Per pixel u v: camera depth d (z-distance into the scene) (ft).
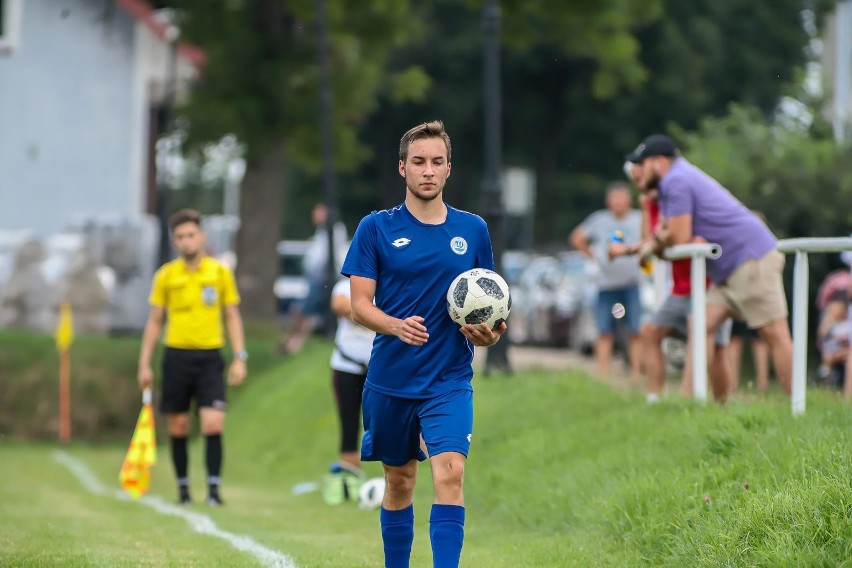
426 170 62.03
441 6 482.28
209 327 118.01
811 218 172.76
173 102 272.10
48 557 73.77
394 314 62.90
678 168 103.14
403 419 62.80
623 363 204.74
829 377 144.77
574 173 520.01
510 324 294.66
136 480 116.06
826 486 64.44
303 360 211.61
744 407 89.71
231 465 167.22
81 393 216.74
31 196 329.11
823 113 196.34
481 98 500.74
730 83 481.05
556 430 113.91
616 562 71.46
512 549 80.12
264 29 265.34
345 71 268.21
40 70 329.11
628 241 152.87
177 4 266.16
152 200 352.28
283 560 74.64
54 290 241.55
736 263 100.83
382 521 65.67
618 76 299.17
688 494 75.05
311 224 610.65
